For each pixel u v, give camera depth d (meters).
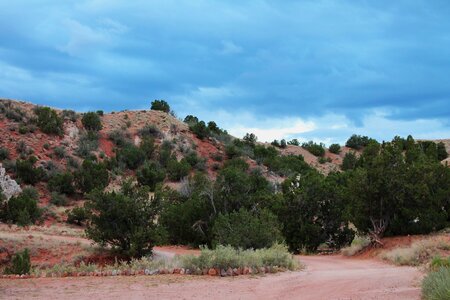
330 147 118.12
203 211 40.03
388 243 28.70
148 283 13.20
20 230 37.03
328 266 22.58
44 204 54.50
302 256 32.12
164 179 68.38
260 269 16.44
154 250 35.62
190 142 87.31
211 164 80.25
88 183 60.09
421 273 15.38
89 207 29.88
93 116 83.00
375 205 29.84
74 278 14.52
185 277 14.71
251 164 81.56
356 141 122.06
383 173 29.48
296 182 39.59
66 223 48.66
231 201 39.44
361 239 31.16
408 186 28.98
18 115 76.50
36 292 11.52
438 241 23.48
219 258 15.91
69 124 80.06
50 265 26.91
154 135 87.06
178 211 41.56
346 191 35.09
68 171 62.38
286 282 13.77
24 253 23.78
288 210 35.91
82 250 29.67
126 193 31.06
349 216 31.50
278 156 93.06
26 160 62.34
